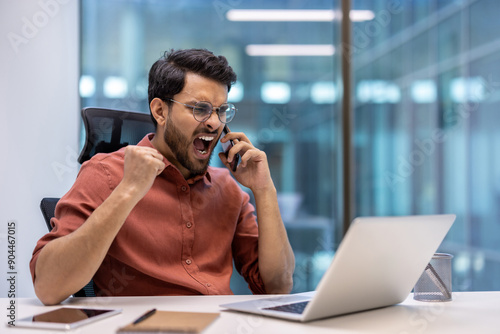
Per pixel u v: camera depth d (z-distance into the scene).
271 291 1.49
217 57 1.39
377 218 0.84
